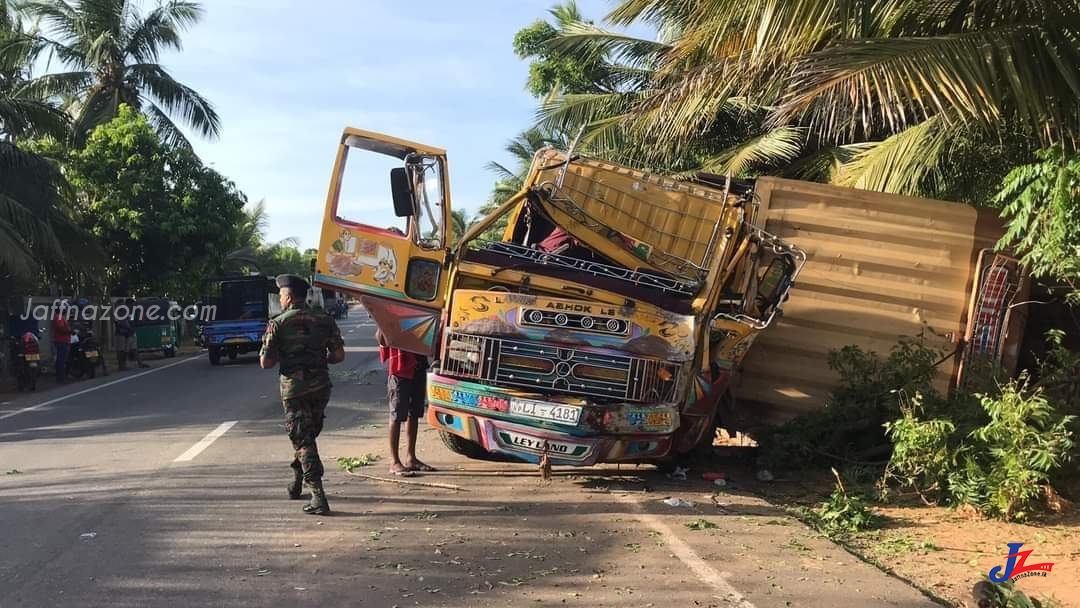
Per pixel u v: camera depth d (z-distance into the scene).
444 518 6.23
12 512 6.57
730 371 7.35
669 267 7.94
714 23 7.65
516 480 7.55
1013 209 6.62
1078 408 7.17
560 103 18.45
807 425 7.99
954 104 6.00
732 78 8.74
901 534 6.13
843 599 4.54
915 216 8.66
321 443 9.56
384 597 4.61
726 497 6.98
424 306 7.25
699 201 8.28
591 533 5.84
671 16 10.15
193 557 5.33
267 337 6.47
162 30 29.36
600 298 7.19
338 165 7.29
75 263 21.81
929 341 8.57
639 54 17.80
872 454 7.91
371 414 11.98
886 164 9.93
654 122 10.77
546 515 6.32
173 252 27.44
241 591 4.71
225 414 12.21
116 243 26.44
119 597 4.64
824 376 8.66
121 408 13.63
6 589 4.80
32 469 8.48
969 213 8.62
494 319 6.89
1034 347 9.37
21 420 12.78
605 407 6.74
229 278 24.12
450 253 7.28
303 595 4.64
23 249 17.88
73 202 23.38
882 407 7.80
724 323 7.30
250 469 8.06
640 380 6.88
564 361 6.86
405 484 7.35
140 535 5.83
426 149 7.26
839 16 6.13
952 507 6.75
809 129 13.65
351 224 7.30
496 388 6.85
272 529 5.95
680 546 5.52
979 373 7.93
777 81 8.33
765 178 8.83
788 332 8.73
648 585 4.77
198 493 7.07
